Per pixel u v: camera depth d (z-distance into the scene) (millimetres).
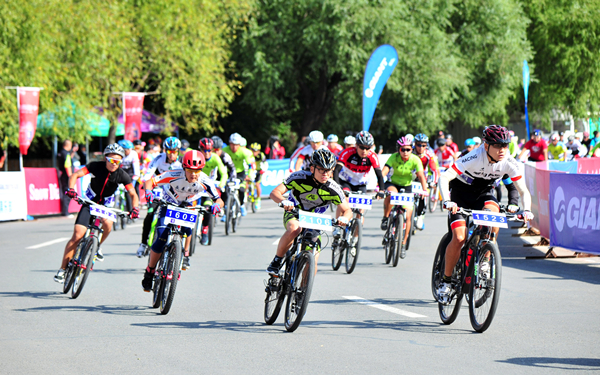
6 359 17844
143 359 17797
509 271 32344
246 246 42469
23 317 22859
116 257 37906
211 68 99062
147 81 109500
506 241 44219
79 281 26297
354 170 34875
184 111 102625
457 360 17516
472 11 117312
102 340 19797
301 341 19578
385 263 35594
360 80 109062
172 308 24359
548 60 131750
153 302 24484
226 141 130500
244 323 21984
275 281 21562
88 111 81875
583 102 132625
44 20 75062
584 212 34375
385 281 29969
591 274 31359
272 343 19375
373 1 102625
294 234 20812
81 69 82500
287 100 127875
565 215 35781
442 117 115312
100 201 27578
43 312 23656
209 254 38812
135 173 53812
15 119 72688
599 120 139750
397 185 38000
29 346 19141
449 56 109688
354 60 102562
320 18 101625
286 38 105688
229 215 48594
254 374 16469
